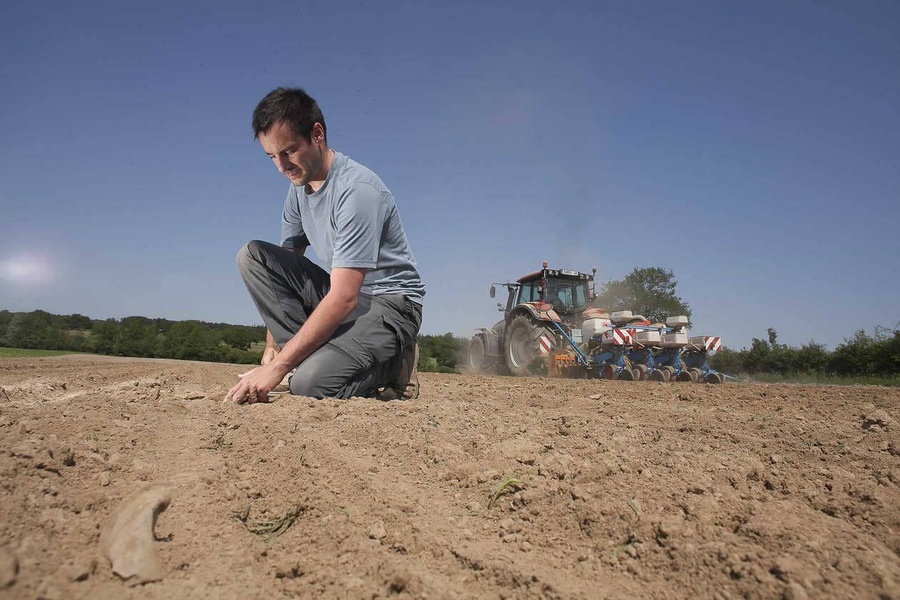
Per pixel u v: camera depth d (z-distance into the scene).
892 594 1.20
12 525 1.29
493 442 2.33
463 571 1.40
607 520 1.61
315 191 3.30
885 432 2.86
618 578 1.36
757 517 1.57
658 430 2.86
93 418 2.42
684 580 1.32
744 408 4.34
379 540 1.54
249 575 1.32
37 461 1.64
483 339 13.38
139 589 1.20
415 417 2.75
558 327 10.87
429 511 1.73
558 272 12.27
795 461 2.23
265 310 3.50
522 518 1.68
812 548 1.39
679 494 1.76
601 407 4.15
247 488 1.81
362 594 1.27
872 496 1.76
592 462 2.07
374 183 3.22
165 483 1.74
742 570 1.31
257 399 2.99
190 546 1.41
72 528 1.35
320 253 3.49
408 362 3.65
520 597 1.29
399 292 3.40
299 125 3.05
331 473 1.96
